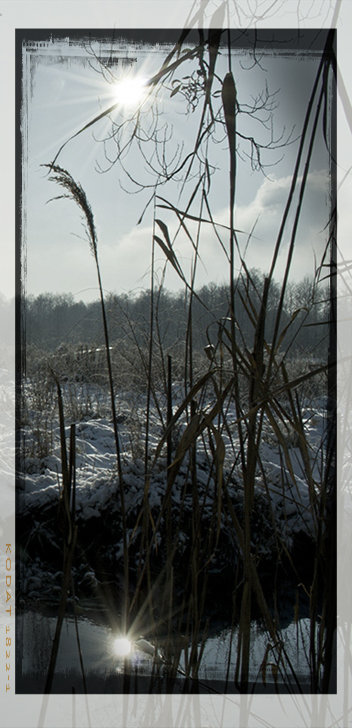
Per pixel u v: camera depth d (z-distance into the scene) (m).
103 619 2.94
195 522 1.92
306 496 3.71
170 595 1.96
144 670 2.23
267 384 1.68
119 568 3.60
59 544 3.75
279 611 3.11
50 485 4.10
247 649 1.93
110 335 4.16
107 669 2.28
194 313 2.29
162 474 4.03
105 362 5.21
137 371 4.59
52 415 4.85
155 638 2.02
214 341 2.25
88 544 3.75
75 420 5.11
